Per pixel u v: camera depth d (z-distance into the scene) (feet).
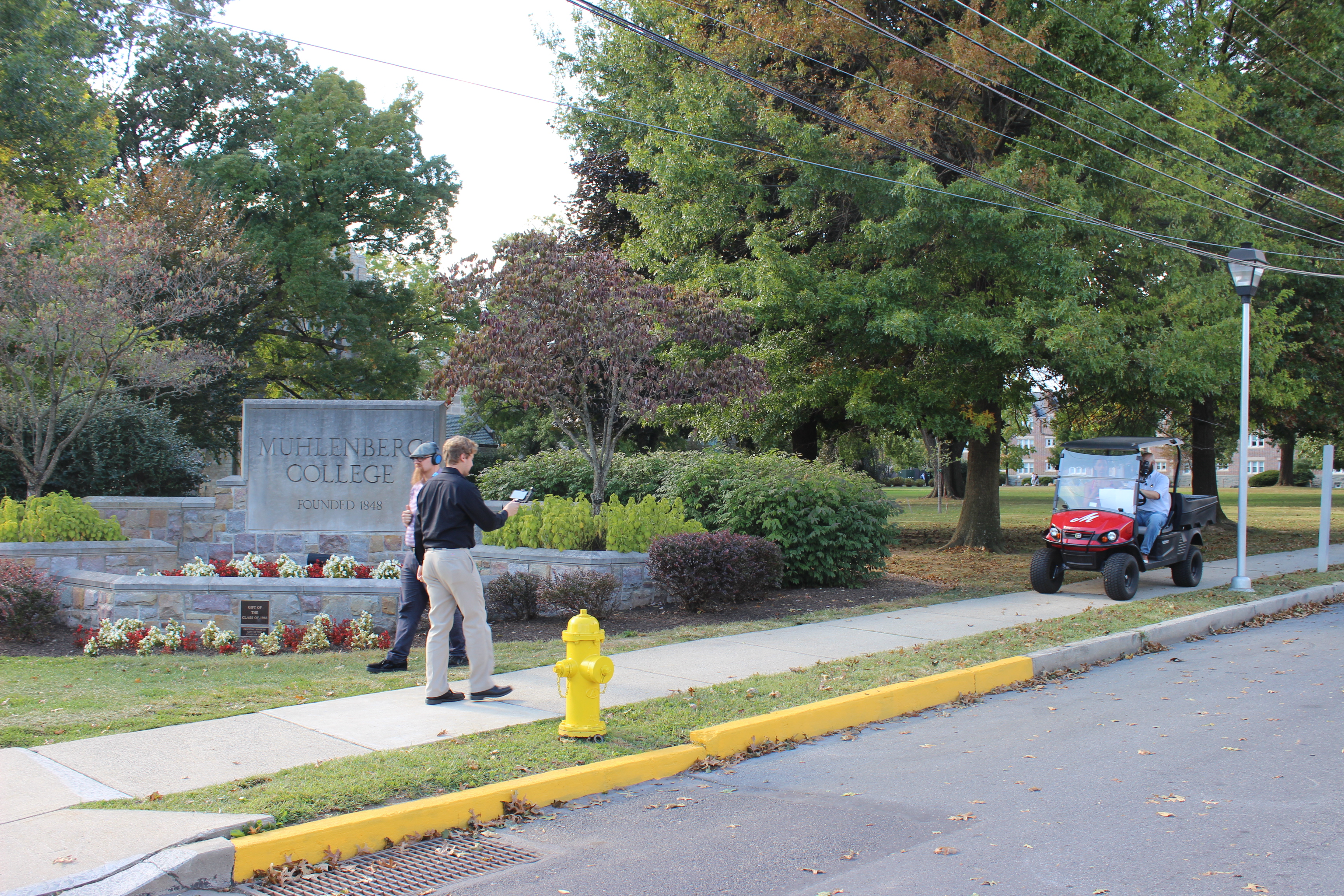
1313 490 193.06
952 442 107.76
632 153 62.64
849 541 46.93
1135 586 43.86
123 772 17.88
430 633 23.73
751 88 58.80
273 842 14.75
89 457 62.34
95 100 87.66
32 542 38.52
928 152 56.90
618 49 69.56
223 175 100.37
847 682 25.95
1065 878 14.42
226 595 33.40
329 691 24.73
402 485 45.34
